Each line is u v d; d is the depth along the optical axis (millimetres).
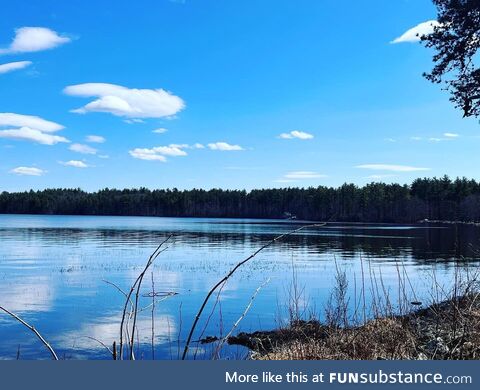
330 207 152875
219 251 52000
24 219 175750
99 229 101188
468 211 129125
